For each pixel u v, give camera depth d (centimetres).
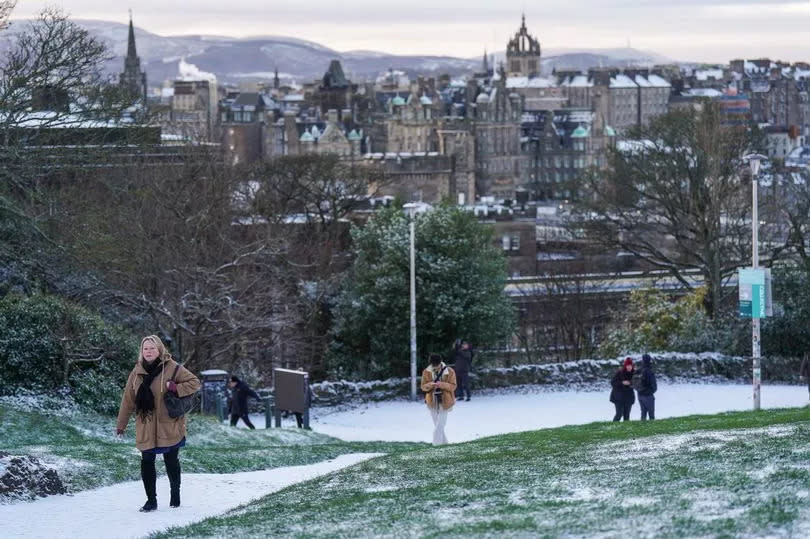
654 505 1883
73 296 5362
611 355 8138
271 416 5509
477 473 2597
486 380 6688
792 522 1656
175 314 6141
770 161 11025
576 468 2530
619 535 1680
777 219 9656
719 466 2278
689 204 9156
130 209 6175
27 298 4425
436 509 2117
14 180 4888
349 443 4250
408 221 7356
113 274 5678
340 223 12094
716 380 6962
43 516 2352
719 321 7700
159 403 2366
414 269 6850
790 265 7875
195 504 2480
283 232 8700
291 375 5100
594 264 12888
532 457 2866
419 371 7306
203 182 8381
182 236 6656
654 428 3575
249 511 2309
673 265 9544
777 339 7312
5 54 5059
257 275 7350
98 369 4319
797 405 5728
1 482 2505
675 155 9094
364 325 7375
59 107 5259
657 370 6919
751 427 3102
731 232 9381
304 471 3105
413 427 5459
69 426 3909
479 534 1795
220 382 5172
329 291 8038
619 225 9706
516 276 15088
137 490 2631
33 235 4884
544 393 6606
